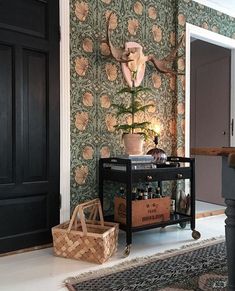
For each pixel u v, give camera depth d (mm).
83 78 2703
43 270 2033
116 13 2904
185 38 3357
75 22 2658
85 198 2713
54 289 1767
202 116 4559
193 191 2801
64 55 2582
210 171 4387
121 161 2453
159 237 2799
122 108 2777
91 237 2158
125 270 2033
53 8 2527
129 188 2371
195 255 2324
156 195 2783
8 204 2316
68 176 2609
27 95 2400
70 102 2629
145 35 3111
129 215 2369
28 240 2412
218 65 4285
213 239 2732
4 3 2275
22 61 2373
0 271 2020
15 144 2336
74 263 2156
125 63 2916
